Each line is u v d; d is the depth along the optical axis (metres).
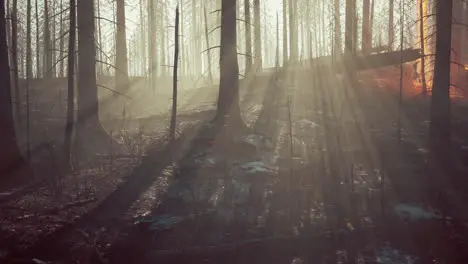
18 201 12.84
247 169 14.57
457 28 28.33
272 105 22.08
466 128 18.73
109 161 16.17
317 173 13.94
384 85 25.84
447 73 15.78
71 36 15.45
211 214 11.65
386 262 10.28
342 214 11.88
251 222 11.55
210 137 17.25
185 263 10.40
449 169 14.87
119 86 25.77
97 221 11.65
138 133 19.02
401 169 14.80
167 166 15.43
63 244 10.66
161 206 12.41
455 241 10.91
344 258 10.44
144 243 10.85
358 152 16.08
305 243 10.92
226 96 18.34
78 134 16.98
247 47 29.25
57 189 13.20
